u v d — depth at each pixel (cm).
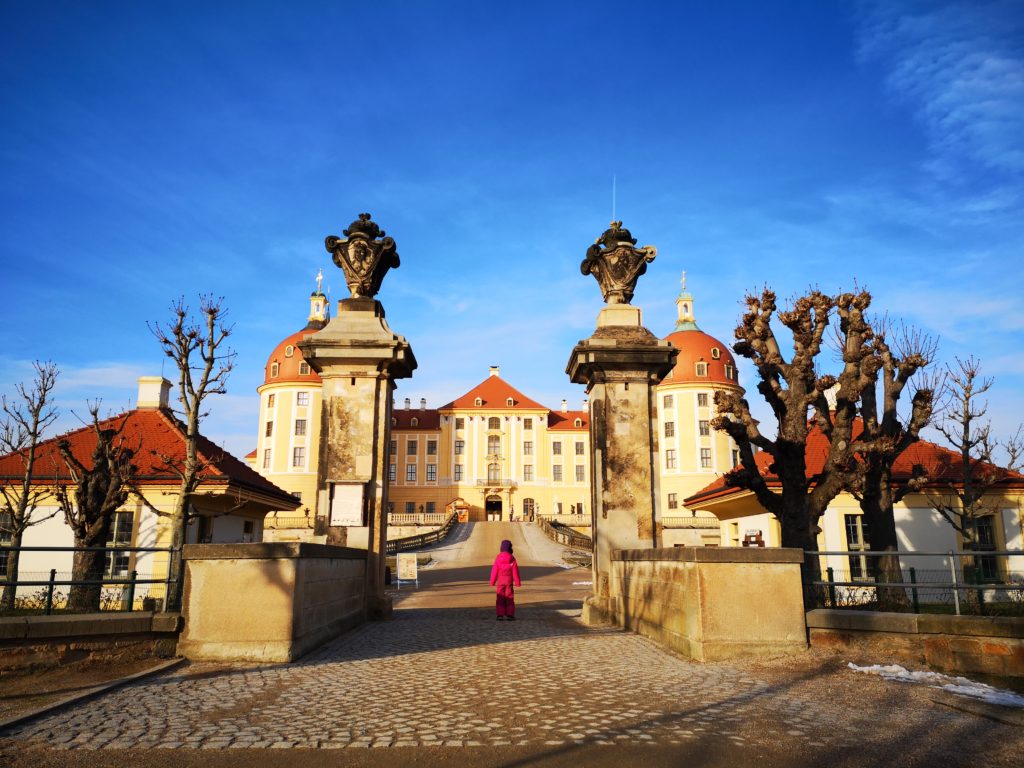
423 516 7769
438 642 1211
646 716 689
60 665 922
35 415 2284
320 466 1575
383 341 1602
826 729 645
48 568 2186
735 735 627
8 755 573
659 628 1191
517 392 9925
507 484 9394
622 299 1708
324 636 1175
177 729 647
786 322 1752
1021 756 572
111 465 1742
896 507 2312
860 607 1183
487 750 588
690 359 7356
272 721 675
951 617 961
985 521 2339
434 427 9662
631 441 1587
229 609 1003
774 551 1014
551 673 910
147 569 2153
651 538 1547
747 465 1748
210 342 1933
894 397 1730
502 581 1614
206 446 2614
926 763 557
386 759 567
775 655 986
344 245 1698
